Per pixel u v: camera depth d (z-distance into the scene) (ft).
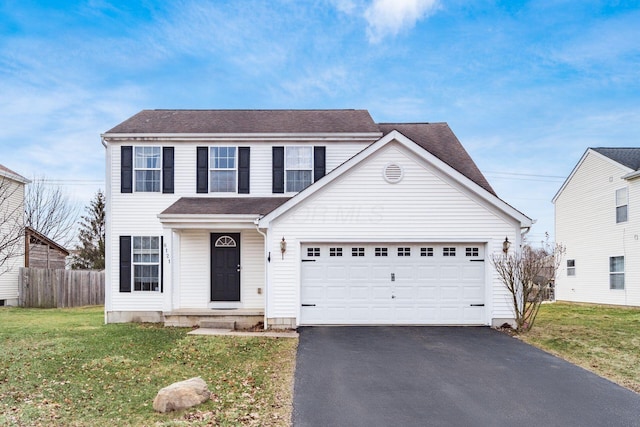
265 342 33.86
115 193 46.88
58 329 40.45
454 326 40.06
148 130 47.73
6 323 45.39
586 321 43.98
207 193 47.11
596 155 69.10
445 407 20.61
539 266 39.55
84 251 124.57
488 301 39.96
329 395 22.15
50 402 20.35
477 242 40.50
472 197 40.42
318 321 40.32
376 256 40.78
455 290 40.63
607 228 66.49
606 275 66.64
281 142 47.42
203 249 46.42
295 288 39.81
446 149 51.03
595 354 30.09
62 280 68.08
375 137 46.98
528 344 33.58
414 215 40.29
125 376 24.73
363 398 21.76
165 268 42.98
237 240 46.70
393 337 35.68
